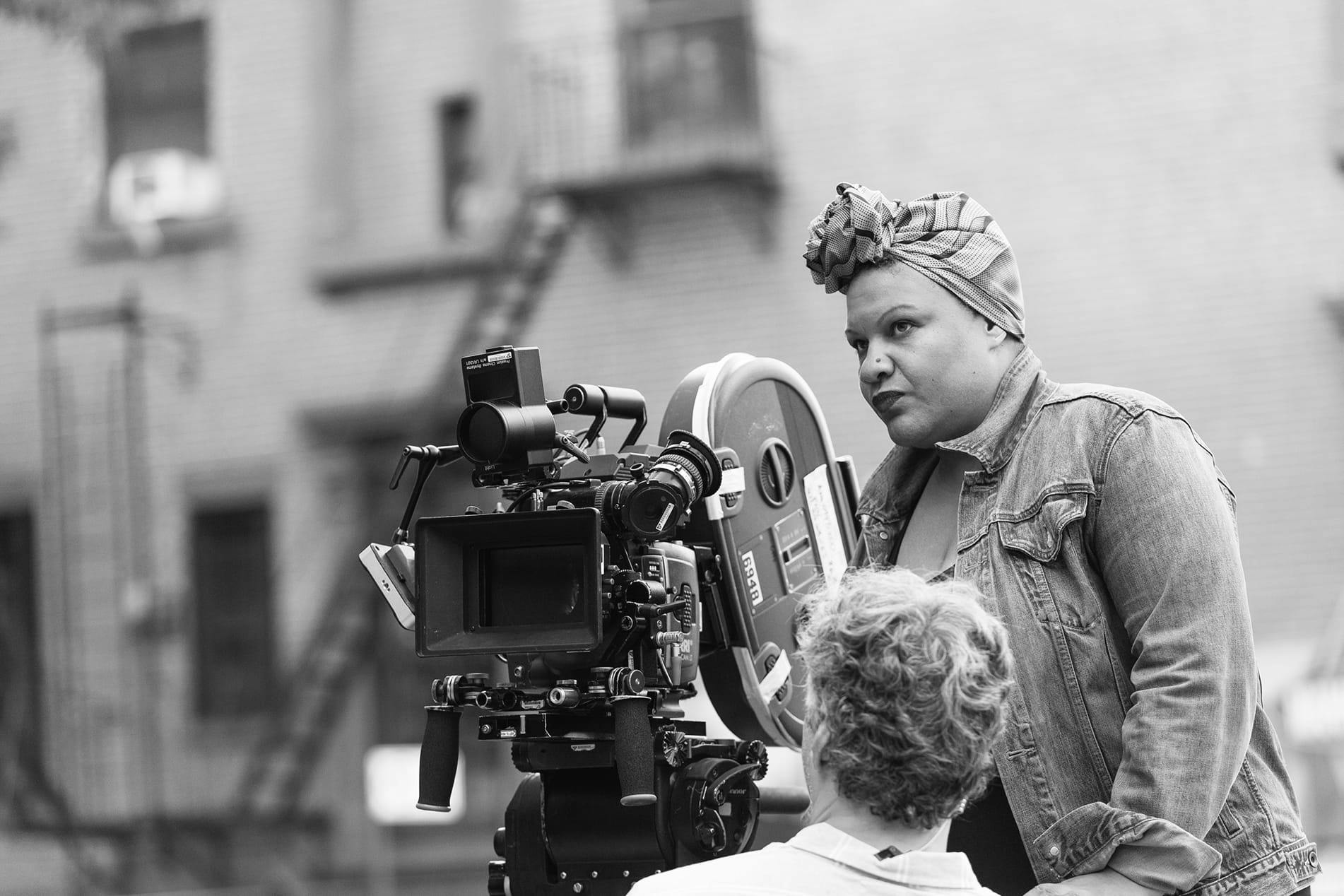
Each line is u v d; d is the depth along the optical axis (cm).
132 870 2369
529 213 2256
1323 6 1945
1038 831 428
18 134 2494
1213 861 400
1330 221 1930
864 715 348
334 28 2362
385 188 2339
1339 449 1906
